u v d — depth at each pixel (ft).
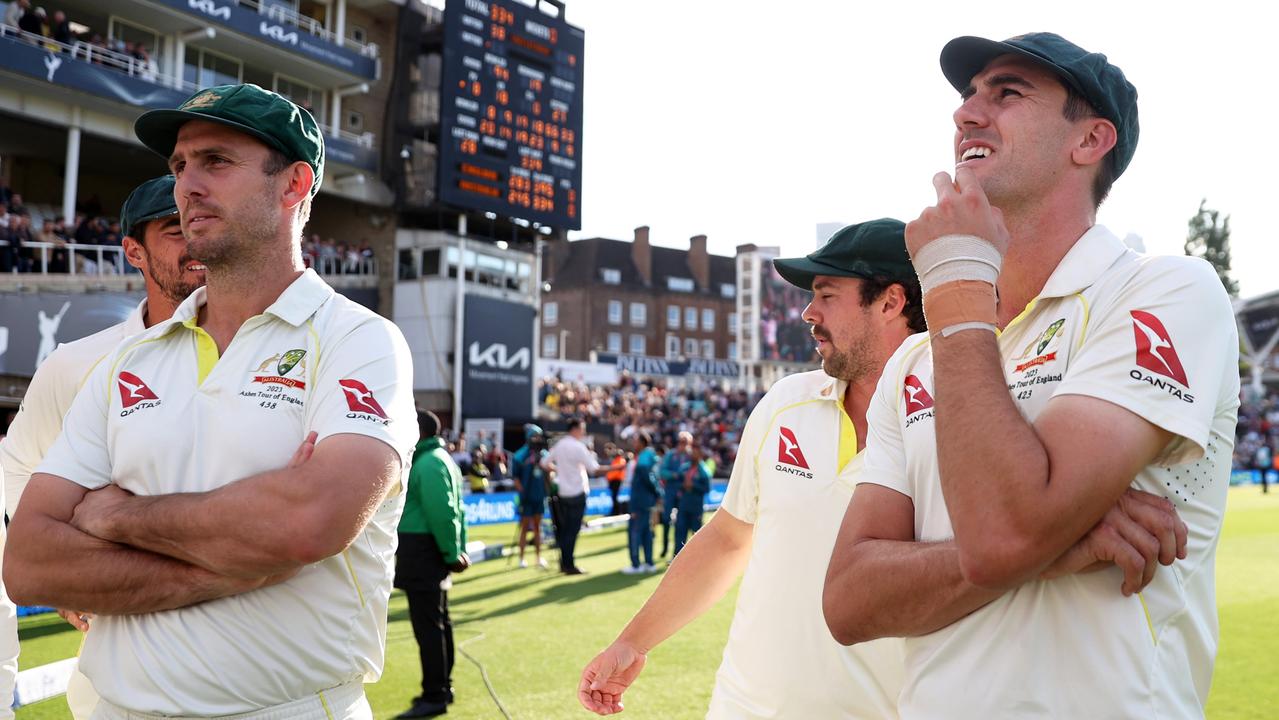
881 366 7.52
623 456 66.44
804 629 7.25
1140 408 3.92
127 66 70.44
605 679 7.91
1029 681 4.06
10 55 61.77
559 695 17.99
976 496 3.92
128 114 69.00
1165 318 4.09
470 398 89.35
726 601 29.53
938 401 4.15
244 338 5.76
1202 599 4.28
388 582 6.01
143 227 8.53
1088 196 4.75
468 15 78.89
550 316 223.30
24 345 57.11
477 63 79.46
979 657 4.20
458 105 78.33
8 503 8.70
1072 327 4.36
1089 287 4.41
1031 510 3.81
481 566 38.75
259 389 5.61
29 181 80.33
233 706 5.27
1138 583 3.91
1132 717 3.94
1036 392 4.41
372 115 92.79
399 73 92.07
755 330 192.54
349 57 85.51
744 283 197.36
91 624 5.68
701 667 20.21
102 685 5.45
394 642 23.12
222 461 5.49
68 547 5.33
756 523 7.90
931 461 4.68
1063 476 3.83
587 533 55.42
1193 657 4.25
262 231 5.82
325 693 5.61
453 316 89.40
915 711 4.42
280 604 5.38
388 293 91.35
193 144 5.80
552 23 84.94
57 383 8.47
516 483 38.50
